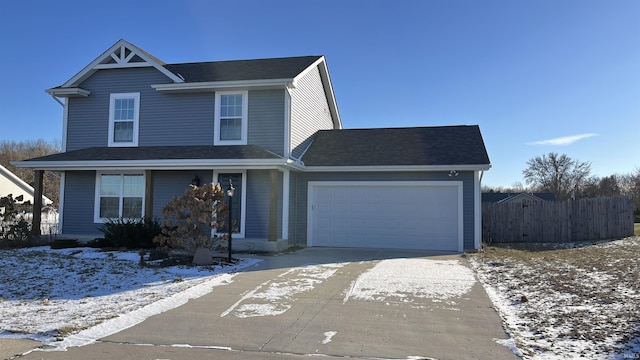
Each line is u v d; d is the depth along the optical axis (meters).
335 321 6.48
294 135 15.77
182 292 8.11
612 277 9.06
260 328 6.16
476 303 7.44
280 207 15.00
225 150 14.87
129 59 16.30
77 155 15.53
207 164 13.98
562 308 6.93
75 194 16.48
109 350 5.31
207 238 11.11
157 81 16.17
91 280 9.35
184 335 5.88
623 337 5.53
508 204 18.59
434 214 15.32
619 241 16.84
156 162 14.27
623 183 54.12
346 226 15.91
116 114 16.44
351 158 16.11
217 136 15.62
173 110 16.00
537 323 6.29
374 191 15.80
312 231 16.03
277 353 5.23
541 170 60.22
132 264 11.04
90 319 6.52
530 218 18.48
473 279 9.40
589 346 5.29
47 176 44.69
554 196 50.56
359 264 11.41
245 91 15.49
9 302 7.68
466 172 15.15
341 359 5.04
